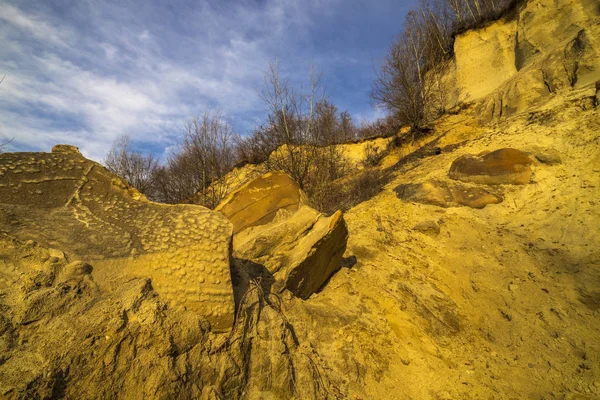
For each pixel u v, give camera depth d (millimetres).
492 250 6426
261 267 4410
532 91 10969
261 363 2984
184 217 3207
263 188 5922
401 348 4242
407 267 6152
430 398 3572
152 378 2227
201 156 12820
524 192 7633
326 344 3936
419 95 15969
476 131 12219
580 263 5410
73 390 1926
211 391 2473
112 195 3195
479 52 15648
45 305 2111
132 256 2781
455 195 8375
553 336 4316
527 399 3498
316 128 10883
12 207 2555
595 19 10305
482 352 4289
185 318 2686
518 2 14766
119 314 2320
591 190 6684
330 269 5367
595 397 3363
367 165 16156
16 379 1741
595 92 8664
